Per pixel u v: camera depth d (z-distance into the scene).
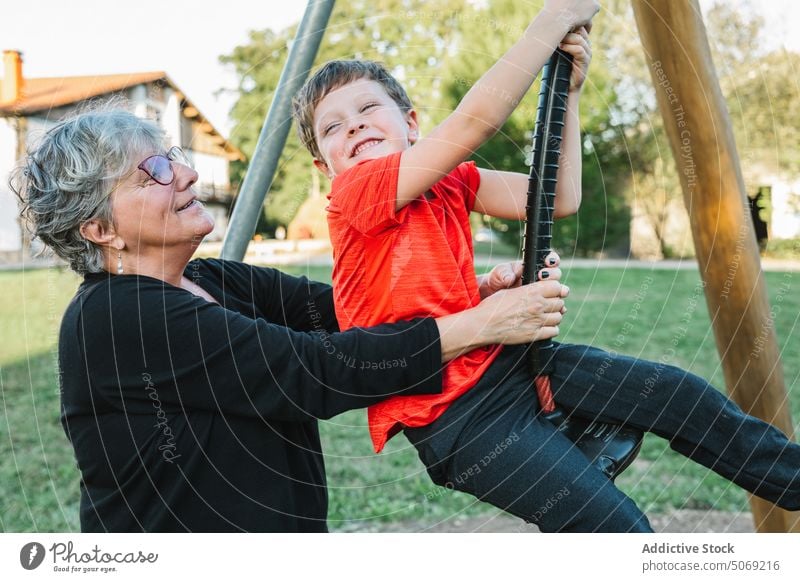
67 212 1.40
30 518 2.82
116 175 1.39
